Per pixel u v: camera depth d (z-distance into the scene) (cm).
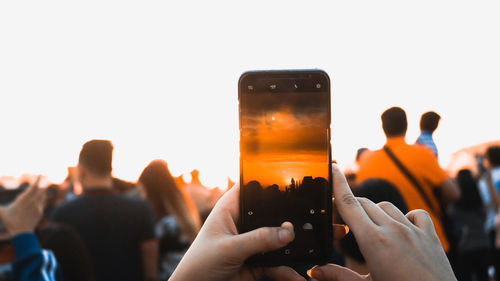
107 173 342
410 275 61
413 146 321
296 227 88
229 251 69
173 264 369
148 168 391
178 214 383
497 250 530
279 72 94
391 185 218
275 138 92
